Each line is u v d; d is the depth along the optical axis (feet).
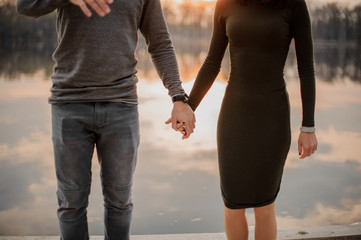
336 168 16.93
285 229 8.10
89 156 5.88
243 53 6.07
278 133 6.11
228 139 6.29
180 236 8.00
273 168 6.22
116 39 5.64
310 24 5.98
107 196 6.14
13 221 11.46
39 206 12.64
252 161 6.19
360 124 25.91
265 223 6.50
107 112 5.71
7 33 180.04
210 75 6.64
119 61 5.70
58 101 5.68
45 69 61.41
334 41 248.73
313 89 6.02
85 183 5.84
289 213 12.25
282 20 5.89
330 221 11.63
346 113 29.96
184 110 6.47
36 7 5.41
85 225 6.04
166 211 12.29
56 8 5.37
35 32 185.68
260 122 6.08
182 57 112.68
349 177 15.72
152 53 6.50
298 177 15.74
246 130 6.14
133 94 6.01
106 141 5.87
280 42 5.95
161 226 11.27
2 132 22.16
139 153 18.74
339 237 7.79
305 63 6.01
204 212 12.28
